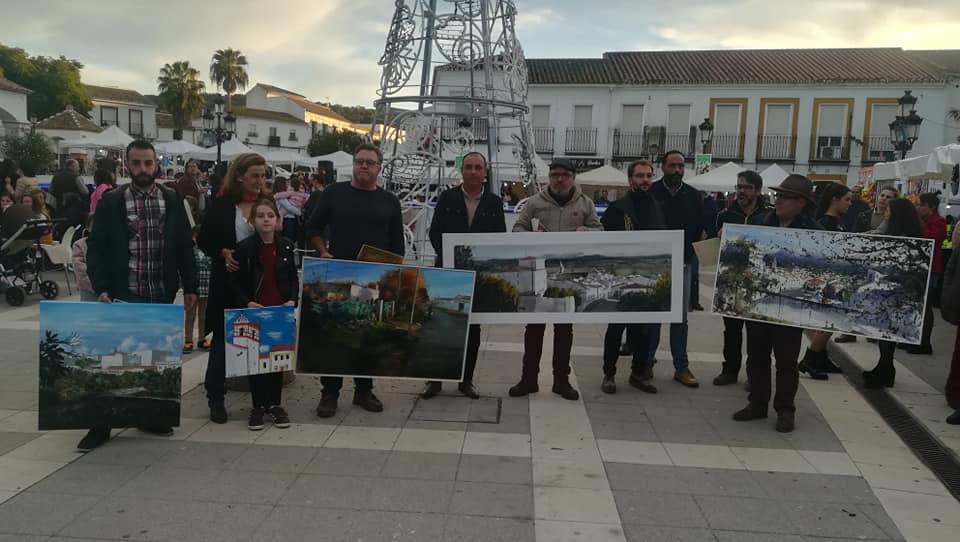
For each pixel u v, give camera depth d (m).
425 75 7.52
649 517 3.30
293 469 3.76
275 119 62.97
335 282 4.54
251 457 3.91
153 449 4.00
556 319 4.95
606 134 29.62
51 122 40.81
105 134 23.12
